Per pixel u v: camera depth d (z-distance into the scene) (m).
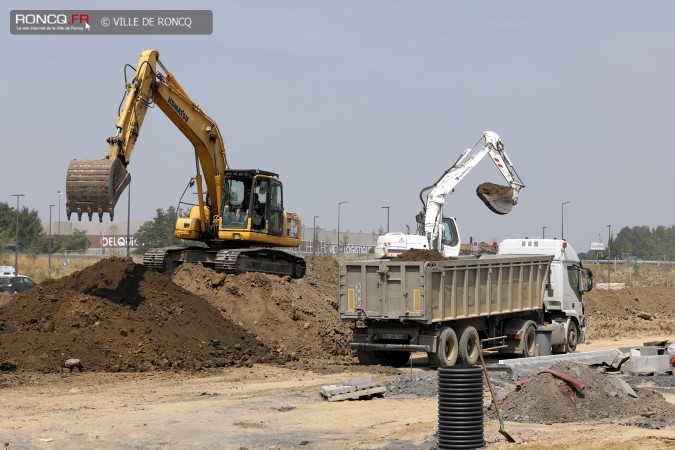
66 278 25.36
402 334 23.34
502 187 34.59
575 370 16.16
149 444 13.70
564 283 28.94
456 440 12.88
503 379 19.22
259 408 16.89
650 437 13.33
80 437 14.11
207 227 31.95
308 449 13.30
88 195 22.55
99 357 21.66
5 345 21.09
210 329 24.62
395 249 33.69
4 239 68.12
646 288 55.66
